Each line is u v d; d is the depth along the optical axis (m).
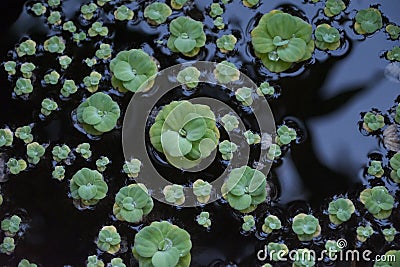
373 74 2.04
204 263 1.98
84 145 2.01
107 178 2.01
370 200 1.98
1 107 2.04
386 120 2.02
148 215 1.99
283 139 2.01
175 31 2.04
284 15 2.03
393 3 2.07
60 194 2.01
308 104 2.03
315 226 1.97
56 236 1.99
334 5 2.06
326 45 2.04
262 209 2.00
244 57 2.05
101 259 1.98
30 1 2.08
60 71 2.05
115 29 2.07
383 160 2.01
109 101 2.01
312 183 2.00
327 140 2.02
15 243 1.99
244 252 1.98
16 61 2.06
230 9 2.07
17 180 2.02
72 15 2.08
